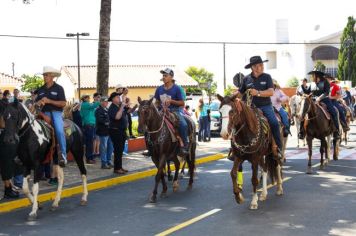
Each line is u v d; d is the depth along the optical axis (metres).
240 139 9.26
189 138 11.85
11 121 8.87
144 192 11.97
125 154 17.91
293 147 20.58
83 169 10.88
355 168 14.59
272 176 11.03
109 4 18.39
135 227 8.64
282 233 7.98
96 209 10.22
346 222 8.60
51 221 9.28
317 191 11.31
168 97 11.23
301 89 15.62
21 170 11.34
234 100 9.05
